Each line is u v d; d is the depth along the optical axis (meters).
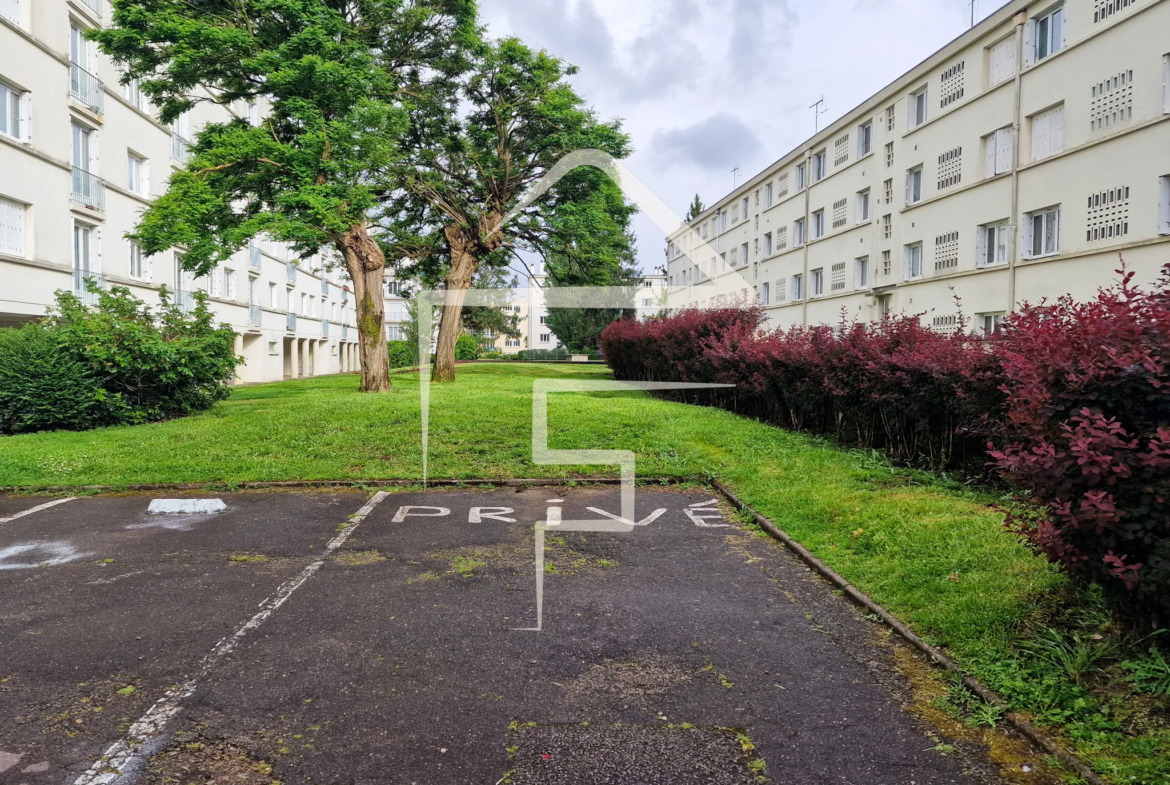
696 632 4.23
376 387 16.25
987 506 6.27
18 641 4.08
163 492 8.33
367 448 9.94
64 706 3.32
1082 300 14.51
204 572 5.39
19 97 16.31
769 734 3.09
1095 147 14.16
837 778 2.77
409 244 20.09
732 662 3.82
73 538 6.36
